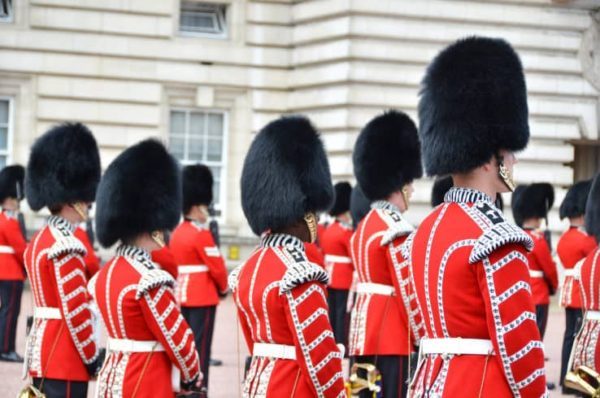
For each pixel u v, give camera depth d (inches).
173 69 1769.2
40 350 677.3
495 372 419.5
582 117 1731.1
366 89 1658.5
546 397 411.2
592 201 825.5
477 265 414.9
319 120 1704.0
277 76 1801.2
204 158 1808.6
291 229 533.0
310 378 496.1
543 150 1710.1
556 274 1126.4
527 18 1695.4
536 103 1706.4
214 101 1791.3
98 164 740.7
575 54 1728.6
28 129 1713.8
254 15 1796.3
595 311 741.9
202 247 1011.9
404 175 770.2
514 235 410.0
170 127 1791.3
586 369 693.9
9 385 984.3
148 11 1752.0
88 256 970.7
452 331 426.9
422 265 437.7
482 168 440.8
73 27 1721.2
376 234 738.8
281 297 502.6
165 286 580.4
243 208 544.7
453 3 1673.2
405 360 732.7
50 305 679.1
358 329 745.6
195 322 1009.5
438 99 449.1
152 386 579.8
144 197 608.7
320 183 539.2
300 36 1774.1
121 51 1743.4
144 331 581.6
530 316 408.2
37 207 732.0
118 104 1745.8
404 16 1658.5
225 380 1054.4
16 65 1704.0
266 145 538.3
